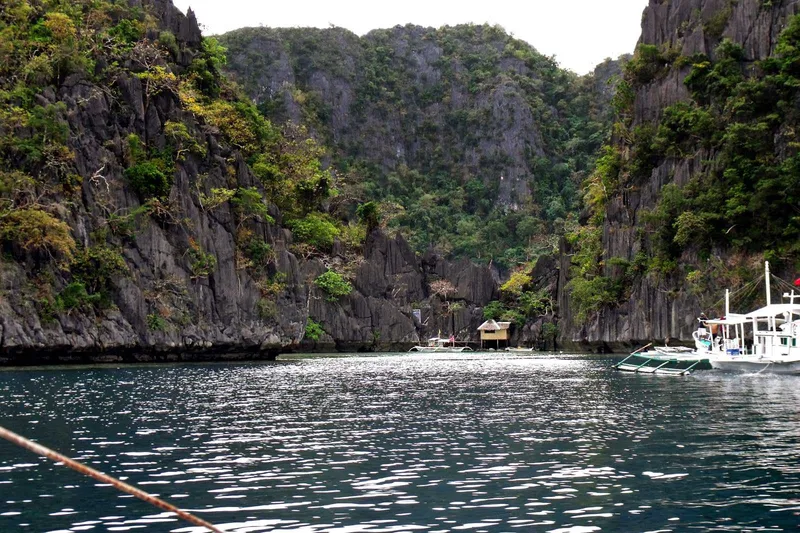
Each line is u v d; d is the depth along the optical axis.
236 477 17.14
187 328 71.00
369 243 126.25
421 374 54.44
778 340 51.38
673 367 54.81
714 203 74.19
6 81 67.69
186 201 74.88
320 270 109.25
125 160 72.44
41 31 73.62
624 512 14.00
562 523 13.27
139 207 70.44
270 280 82.62
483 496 15.27
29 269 60.72
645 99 91.38
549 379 48.34
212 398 35.28
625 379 48.12
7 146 62.94
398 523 13.25
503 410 30.44
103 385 42.09
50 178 64.75
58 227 60.94
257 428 25.06
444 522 13.34
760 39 80.19
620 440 22.28
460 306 131.62
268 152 112.56
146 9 91.94
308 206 115.38
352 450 20.70
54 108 66.31
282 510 14.19
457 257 191.00
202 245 75.25
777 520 13.44
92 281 65.25
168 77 79.31
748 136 73.00
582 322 93.88
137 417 27.86
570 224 157.12
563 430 24.45
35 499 15.16
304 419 27.52
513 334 127.44
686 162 80.50
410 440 22.45
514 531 12.78
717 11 86.56
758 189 70.00
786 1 79.38
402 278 127.00
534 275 129.38
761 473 17.44
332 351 110.38
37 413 28.73
